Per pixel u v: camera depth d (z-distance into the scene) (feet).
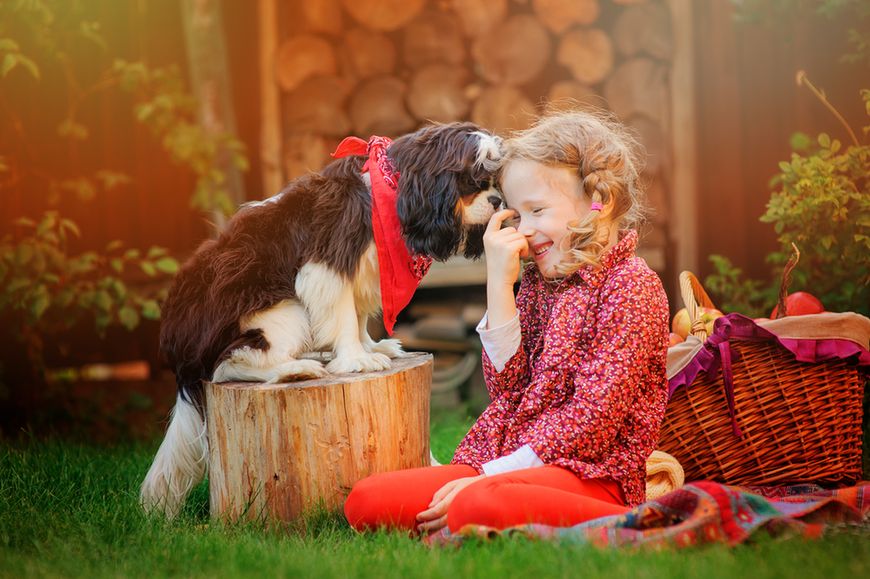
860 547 9.71
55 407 22.30
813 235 16.49
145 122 23.04
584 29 23.58
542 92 24.14
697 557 9.18
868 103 16.83
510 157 11.64
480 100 23.86
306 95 24.02
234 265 12.59
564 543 9.70
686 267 23.63
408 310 26.68
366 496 11.36
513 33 23.63
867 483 12.75
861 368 13.19
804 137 17.81
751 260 23.94
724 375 12.72
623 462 10.94
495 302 11.49
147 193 24.09
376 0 23.76
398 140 12.74
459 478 11.29
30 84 22.84
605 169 11.24
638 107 23.50
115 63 21.94
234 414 12.15
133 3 23.75
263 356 12.39
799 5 19.84
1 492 13.60
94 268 21.49
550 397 11.21
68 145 23.34
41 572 10.11
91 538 11.34
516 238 11.46
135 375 28.89
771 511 10.20
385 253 12.25
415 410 12.71
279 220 12.75
